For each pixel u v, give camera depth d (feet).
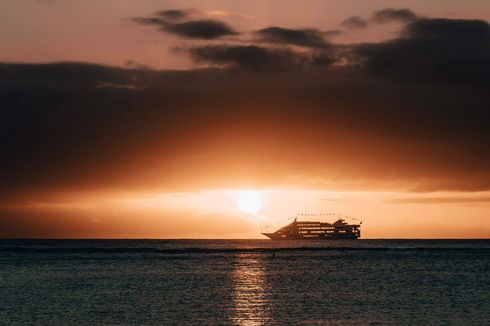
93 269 574.97
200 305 333.01
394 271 556.92
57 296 372.38
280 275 513.86
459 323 279.69
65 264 640.17
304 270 568.82
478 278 485.97
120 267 601.62
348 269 581.53
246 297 366.22
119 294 381.60
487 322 282.36
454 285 433.48
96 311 313.32
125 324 277.44
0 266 609.01
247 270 568.41
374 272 545.44
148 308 322.55
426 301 349.00
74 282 453.99
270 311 311.68
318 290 401.90
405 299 357.20
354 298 360.89
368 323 278.87
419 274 524.52
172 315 300.20
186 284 439.63
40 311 314.14
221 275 513.04
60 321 285.64
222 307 325.21
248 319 289.12
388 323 279.08
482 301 350.02
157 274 523.29
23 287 421.18
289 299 356.59
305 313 305.32
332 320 286.25
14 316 299.38
